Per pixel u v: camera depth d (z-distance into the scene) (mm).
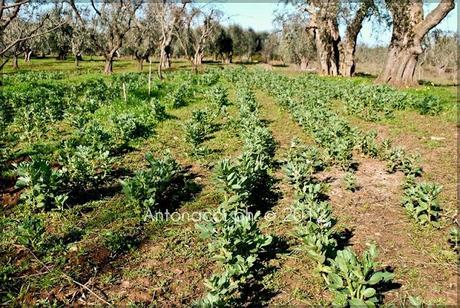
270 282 4922
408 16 22688
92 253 5594
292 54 61750
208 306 3887
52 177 6793
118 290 4840
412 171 8211
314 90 20453
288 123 14141
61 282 4977
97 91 19547
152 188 6598
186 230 6262
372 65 84875
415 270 5039
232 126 12883
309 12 37656
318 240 4660
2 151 10422
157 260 5461
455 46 59625
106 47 44094
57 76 32844
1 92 19875
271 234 6090
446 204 7020
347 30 37281
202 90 22578
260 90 24203
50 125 13594
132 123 11727
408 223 6348
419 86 23859
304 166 7695
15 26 36125
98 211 6910
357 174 8758
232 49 82625
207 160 9844
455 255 5309
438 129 12719
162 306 4559
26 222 5656
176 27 45969
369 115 14367
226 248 4820
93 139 10367
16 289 4836
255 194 7539
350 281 4094
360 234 6027
